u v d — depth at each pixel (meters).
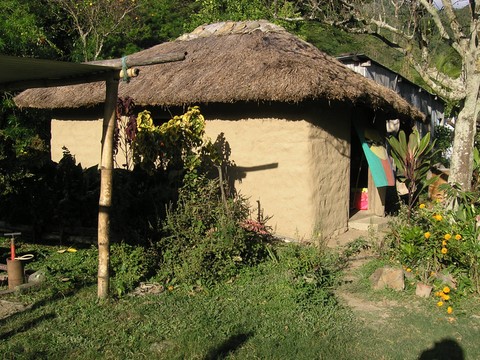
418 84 20.09
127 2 19.22
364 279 6.54
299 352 4.65
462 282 6.05
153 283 6.27
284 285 6.12
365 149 9.40
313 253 6.86
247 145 8.70
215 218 6.88
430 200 10.97
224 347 4.72
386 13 8.52
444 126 21.47
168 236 6.71
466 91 7.98
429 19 8.33
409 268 6.54
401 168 8.49
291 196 8.28
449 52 11.06
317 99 7.59
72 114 11.26
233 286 6.29
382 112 10.17
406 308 5.75
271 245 7.43
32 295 5.93
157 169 7.69
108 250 5.78
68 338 4.85
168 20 22.41
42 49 14.08
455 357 4.63
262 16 16.66
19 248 7.98
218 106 9.00
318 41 21.38
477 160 8.88
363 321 5.38
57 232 8.46
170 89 8.72
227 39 9.67
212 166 8.52
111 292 5.95
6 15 13.44
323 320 5.37
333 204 8.81
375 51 19.44
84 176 8.52
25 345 4.71
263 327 5.16
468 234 6.34
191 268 6.27
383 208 10.35
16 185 8.36
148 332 5.01
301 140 8.16
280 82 7.58
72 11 17.11
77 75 5.70
